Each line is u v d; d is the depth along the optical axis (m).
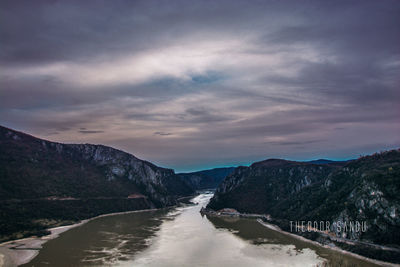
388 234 112.69
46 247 126.00
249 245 124.75
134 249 120.56
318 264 98.44
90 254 114.12
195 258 107.12
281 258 105.81
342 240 121.75
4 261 107.06
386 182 127.69
